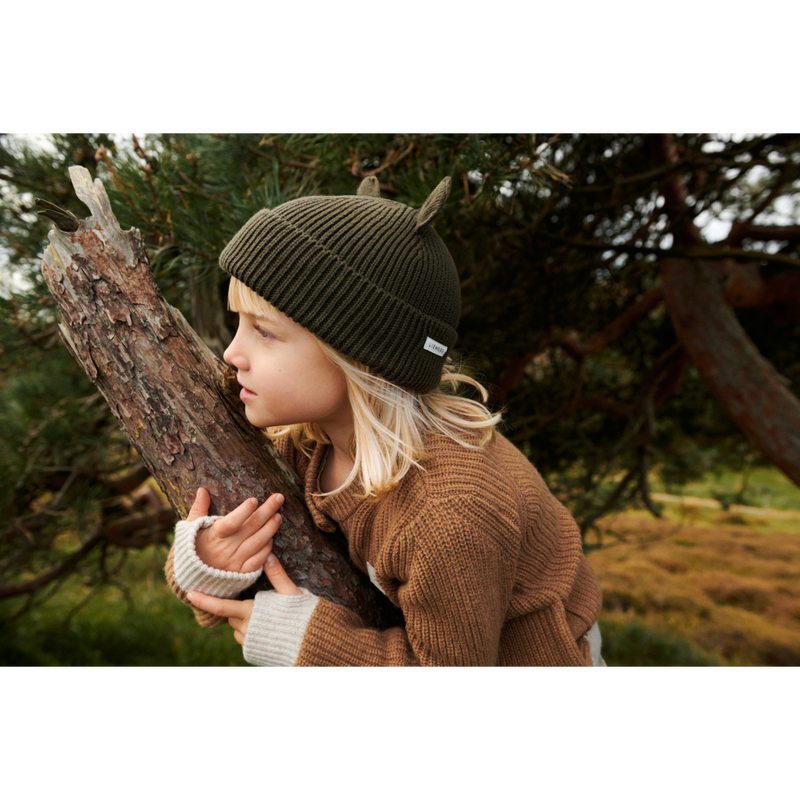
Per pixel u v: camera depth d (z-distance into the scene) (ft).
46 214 2.62
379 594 3.62
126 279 2.78
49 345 6.72
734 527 29.37
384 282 2.75
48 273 2.72
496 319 9.11
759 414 9.51
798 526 29.50
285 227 2.70
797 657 17.52
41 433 8.23
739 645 18.39
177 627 18.11
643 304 11.22
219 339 5.41
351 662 2.94
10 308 5.63
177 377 2.87
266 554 3.02
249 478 3.03
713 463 15.97
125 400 2.82
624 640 18.19
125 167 3.94
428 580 2.85
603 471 12.39
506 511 3.00
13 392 9.16
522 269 8.38
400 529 2.95
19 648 16.11
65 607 19.20
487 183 3.86
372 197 3.05
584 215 8.23
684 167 6.99
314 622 2.95
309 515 3.35
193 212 4.11
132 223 3.83
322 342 2.81
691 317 9.87
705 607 21.03
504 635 3.56
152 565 21.04
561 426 12.60
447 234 4.77
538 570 3.51
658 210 9.12
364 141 4.51
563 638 3.41
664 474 16.29
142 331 2.80
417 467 3.03
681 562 25.03
